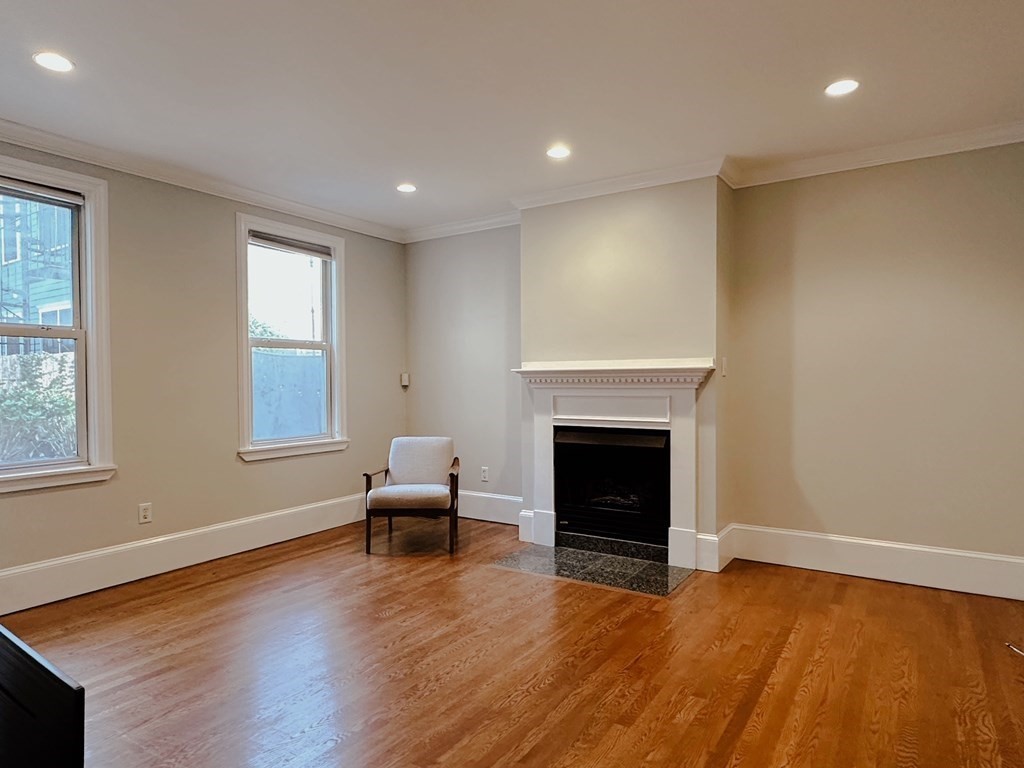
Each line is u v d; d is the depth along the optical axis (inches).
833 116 123.1
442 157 145.6
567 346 172.4
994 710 87.4
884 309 143.3
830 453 149.9
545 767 74.8
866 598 132.0
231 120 124.1
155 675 98.7
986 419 133.4
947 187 136.1
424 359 221.0
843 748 78.6
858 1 84.7
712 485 151.9
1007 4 85.5
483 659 104.0
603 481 176.1
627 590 137.9
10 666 46.6
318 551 170.4
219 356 165.3
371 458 211.6
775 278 155.8
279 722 85.0
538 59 100.4
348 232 203.3
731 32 92.6
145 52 97.4
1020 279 129.9
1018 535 130.8
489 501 206.5
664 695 91.8
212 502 163.5
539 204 176.6
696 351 152.9
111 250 142.1
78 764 39.9
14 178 126.5
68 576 133.8
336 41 94.5
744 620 120.3
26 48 95.9
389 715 86.7
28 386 131.4
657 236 157.9
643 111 120.4
